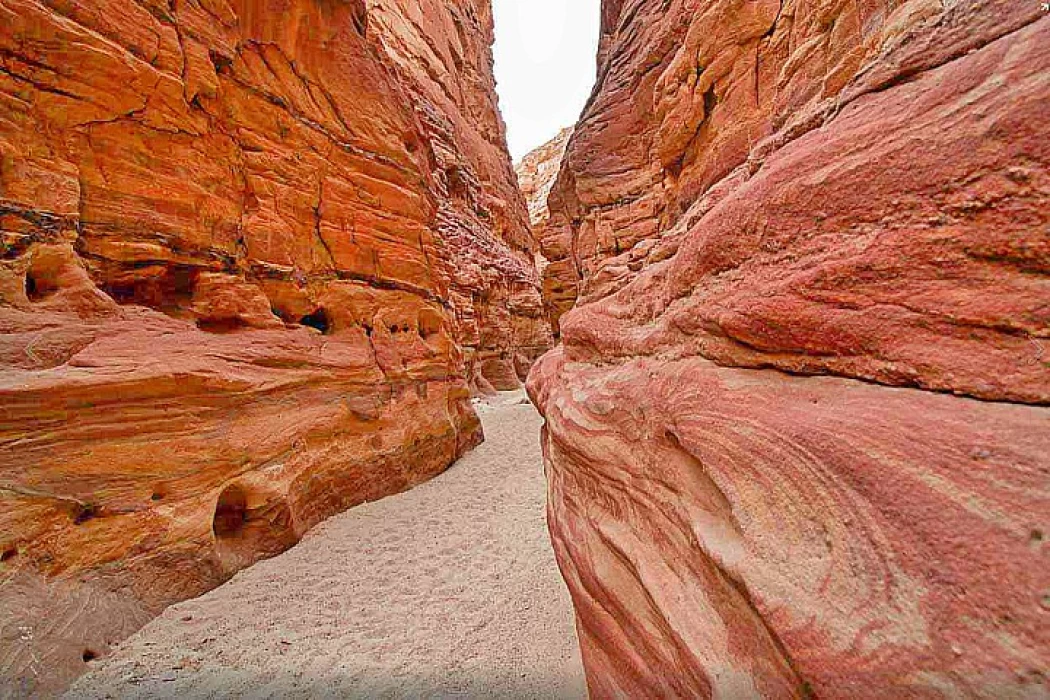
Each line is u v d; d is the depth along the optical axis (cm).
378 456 694
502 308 2272
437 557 486
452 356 1021
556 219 2633
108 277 431
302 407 566
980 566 93
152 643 325
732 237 197
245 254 568
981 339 114
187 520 400
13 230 347
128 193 442
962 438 108
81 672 287
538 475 819
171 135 480
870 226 140
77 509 329
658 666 190
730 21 798
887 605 104
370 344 744
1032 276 108
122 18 430
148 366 390
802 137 200
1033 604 85
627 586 225
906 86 151
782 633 120
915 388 126
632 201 1344
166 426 397
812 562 123
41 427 320
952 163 122
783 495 138
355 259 743
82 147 408
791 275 163
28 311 346
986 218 115
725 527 165
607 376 302
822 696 107
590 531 272
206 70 512
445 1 2492
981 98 120
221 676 296
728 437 165
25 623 274
